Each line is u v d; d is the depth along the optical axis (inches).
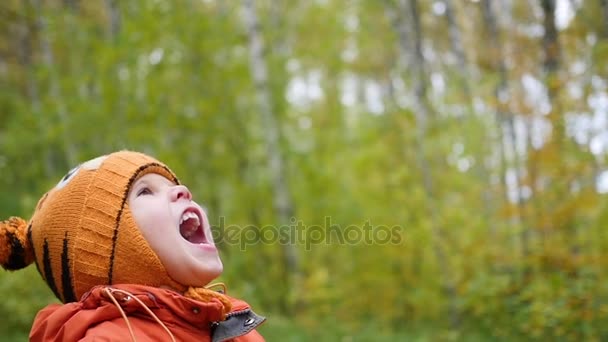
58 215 74.6
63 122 392.2
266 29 432.5
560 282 250.5
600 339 239.5
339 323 347.3
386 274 369.4
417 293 353.1
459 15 596.1
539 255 266.4
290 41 510.9
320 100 617.0
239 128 388.5
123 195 73.8
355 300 372.5
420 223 338.3
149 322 70.1
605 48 275.6
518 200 290.5
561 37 344.5
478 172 373.4
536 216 273.3
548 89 276.2
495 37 432.5
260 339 86.0
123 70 368.5
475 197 363.3
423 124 358.3
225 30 378.6
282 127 408.2
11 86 674.2
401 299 367.2
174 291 74.4
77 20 423.2
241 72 377.7
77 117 372.8
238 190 390.3
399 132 382.9
